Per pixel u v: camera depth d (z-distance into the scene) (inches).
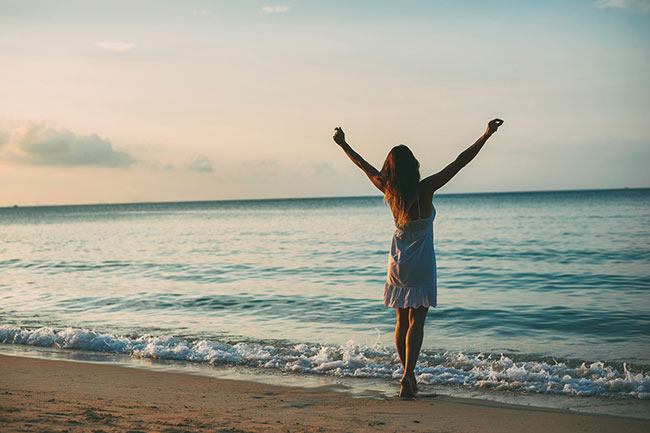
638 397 189.2
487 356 266.7
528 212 2561.5
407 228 161.6
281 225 2135.8
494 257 798.5
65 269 773.3
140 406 161.9
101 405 161.2
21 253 1090.7
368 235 1445.6
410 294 163.0
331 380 217.5
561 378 213.8
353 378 221.5
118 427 128.0
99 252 1082.7
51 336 306.3
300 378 221.5
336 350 271.7
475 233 1323.8
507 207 3388.3
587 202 3868.1
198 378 218.7
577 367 240.1
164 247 1183.6
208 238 1475.1
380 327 347.3
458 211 2930.6
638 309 388.5
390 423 144.7
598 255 780.6
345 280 608.1
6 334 317.4
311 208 5039.4
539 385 204.8
